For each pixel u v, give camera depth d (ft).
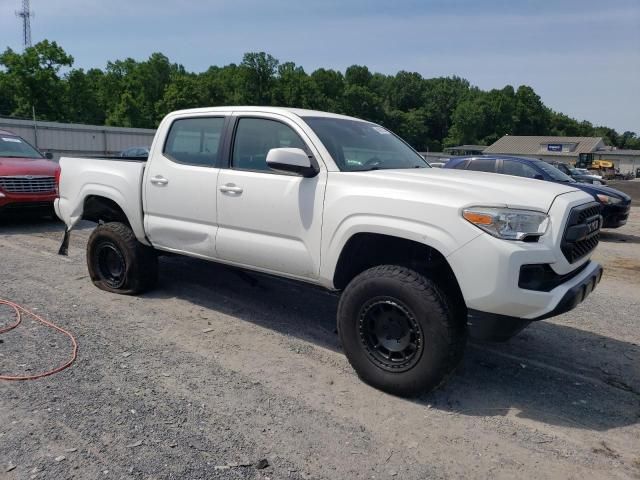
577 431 10.87
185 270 21.91
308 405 11.46
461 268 10.80
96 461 9.21
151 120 287.28
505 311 10.64
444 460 9.71
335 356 14.15
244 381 12.46
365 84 456.86
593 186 38.29
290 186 13.41
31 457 9.25
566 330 16.96
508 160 38.78
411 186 11.84
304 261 13.29
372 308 12.00
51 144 117.50
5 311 16.47
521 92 415.03
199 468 9.16
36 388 11.68
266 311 17.56
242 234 14.55
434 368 11.21
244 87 312.91
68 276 20.84
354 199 12.20
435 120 446.60
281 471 9.19
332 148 13.55
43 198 31.60
